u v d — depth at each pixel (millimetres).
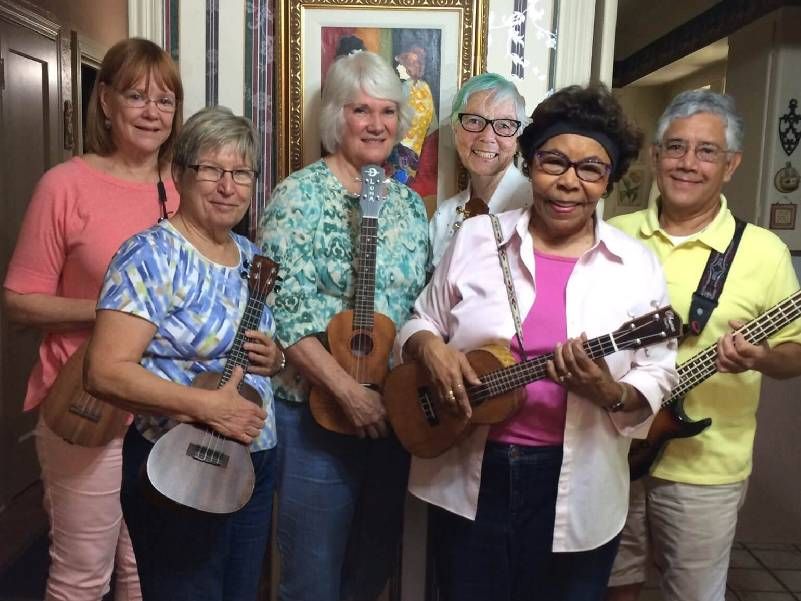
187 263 1333
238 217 1386
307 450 1748
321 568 1782
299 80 2062
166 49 2088
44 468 1703
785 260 1700
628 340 1337
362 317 1663
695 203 1689
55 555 1735
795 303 1553
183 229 1378
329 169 1743
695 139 1641
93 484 1674
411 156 2100
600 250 1453
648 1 5230
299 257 1652
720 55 5102
